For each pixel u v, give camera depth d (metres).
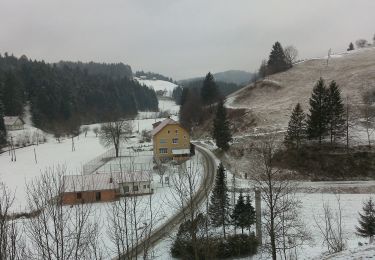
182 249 26.31
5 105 145.38
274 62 133.25
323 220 41.00
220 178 35.22
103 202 47.94
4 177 71.31
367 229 33.94
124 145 102.31
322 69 119.38
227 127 75.81
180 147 76.81
